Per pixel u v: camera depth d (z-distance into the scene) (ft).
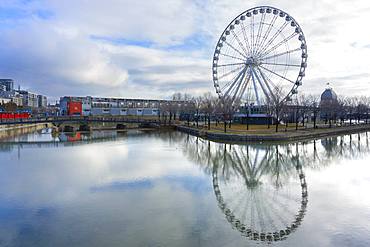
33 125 477.36
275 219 78.64
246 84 320.70
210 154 182.70
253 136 235.40
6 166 145.38
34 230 71.31
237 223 75.77
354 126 369.09
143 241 65.77
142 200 93.35
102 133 332.80
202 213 82.89
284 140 239.50
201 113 485.56
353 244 63.62
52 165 147.23
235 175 130.62
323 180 119.03
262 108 361.92
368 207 86.02
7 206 87.92
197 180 119.44
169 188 107.24
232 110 325.21
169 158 167.12
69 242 65.26
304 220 77.41
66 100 605.31
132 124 446.60
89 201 92.22
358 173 130.41
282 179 122.93
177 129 379.76
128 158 166.30
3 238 67.31
